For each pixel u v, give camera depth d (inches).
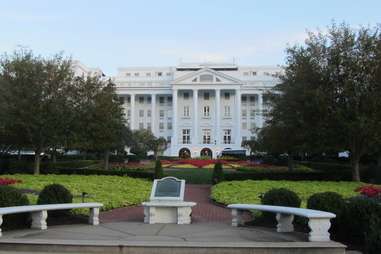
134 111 4298.7
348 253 412.5
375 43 1071.6
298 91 1101.1
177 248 405.1
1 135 1268.5
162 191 599.2
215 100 4183.1
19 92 1186.6
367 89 1043.9
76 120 1256.2
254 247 403.5
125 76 4621.1
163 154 3860.7
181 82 4109.3
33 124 1195.3
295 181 1114.7
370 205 448.8
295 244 411.8
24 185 931.3
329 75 1073.5
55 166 1419.8
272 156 2386.8
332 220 482.6
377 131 1039.0
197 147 4025.6
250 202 764.0
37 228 520.1
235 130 4138.8
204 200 923.4
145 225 562.9
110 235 480.7
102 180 1076.5
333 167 1643.7
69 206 536.7
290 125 1143.6
